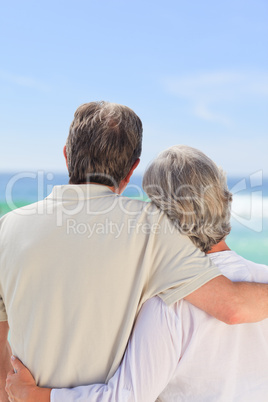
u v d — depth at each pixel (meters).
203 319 1.21
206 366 1.22
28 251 1.22
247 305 1.17
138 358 1.19
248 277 1.28
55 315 1.19
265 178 21.42
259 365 1.24
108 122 1.31
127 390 1.17
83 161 1.31
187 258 1.21
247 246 13.78
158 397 1.29
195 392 1.23
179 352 1.20
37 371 1.21
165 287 1.20
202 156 1.31
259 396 1.22
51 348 1.20
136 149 1.36
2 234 1.30
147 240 1.22
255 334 1.25
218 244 1.33
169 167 1.27
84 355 1.19
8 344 1.44
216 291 1.18
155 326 1.19
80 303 1.18
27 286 1.22
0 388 1.44
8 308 1.27
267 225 13.93
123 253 1.20
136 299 1.19
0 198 17.95
